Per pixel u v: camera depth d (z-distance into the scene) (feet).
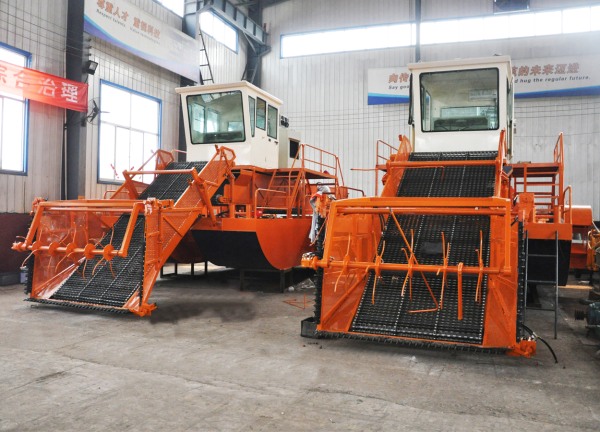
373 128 61.77
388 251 19.85
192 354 16.55
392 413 11.62
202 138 33.71
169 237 23.77
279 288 31.99
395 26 61.57
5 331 19.39
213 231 28.17
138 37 43.80
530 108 56.49
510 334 15.61
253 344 17.93
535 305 25.27
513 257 16.78
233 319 22.34
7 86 32.19
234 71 62.90
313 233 29.09
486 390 13.20
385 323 17.38
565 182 55.21
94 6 38.83
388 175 22.57
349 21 63.31
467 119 26.00
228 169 29.09
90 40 39.63
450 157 25.11
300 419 11.26
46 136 36.01
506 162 25.53
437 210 17.25
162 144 48.93
